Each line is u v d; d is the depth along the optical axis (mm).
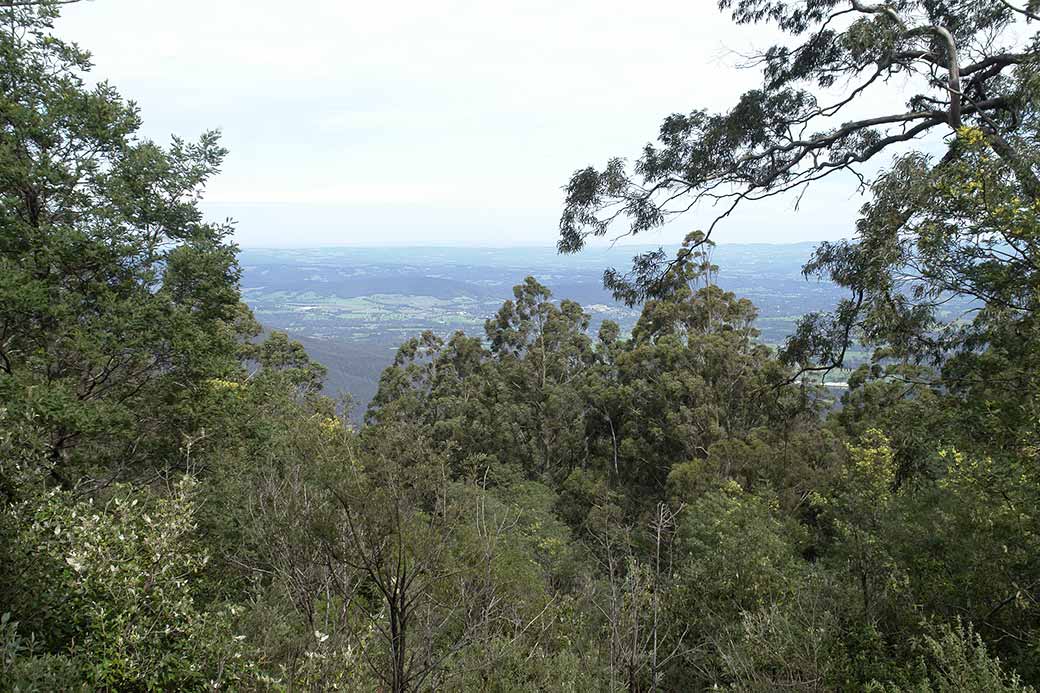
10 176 9117
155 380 10906
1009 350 6215
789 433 18781
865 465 11578
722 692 6047
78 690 3043
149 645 3549
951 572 6191
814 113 9945
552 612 6762
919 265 6215
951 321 7234
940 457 8289
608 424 29922
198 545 6227
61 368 10273
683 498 19203
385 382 39812
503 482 22141
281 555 4758
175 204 11477
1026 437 5852
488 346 44000
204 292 11094
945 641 4707
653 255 11758
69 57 10445
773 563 7980
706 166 10648
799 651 5879
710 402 24500
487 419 30641
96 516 3938
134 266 10430
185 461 10438
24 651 3375
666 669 6633
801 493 16766
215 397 11273
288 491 4727
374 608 5285
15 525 3793
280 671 4102
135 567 3721
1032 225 5098
